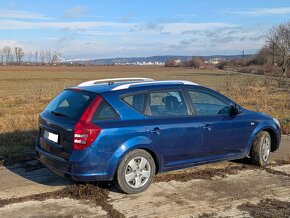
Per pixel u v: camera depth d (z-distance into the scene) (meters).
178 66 141.75
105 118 5.15
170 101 5.77
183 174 6.21
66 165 5.05
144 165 5.38
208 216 4.61
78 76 70.75
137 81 6.11
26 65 145.25
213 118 6.10
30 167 6.47
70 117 5.20
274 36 68.81
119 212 4.66
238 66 109.62
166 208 4.83
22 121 10.96
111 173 5.13
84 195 5.18
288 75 60.22
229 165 6.79
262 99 19.17
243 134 6.49
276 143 7.10
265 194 5.40
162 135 5.50
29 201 4.99
